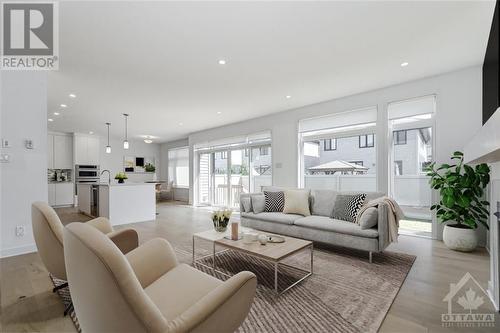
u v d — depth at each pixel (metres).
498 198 1.92
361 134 4.70
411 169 4.38
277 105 5.36
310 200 4.08
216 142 7.70
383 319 1.79
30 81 3.26
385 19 2.42
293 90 4.43
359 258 3.08
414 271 2.66
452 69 3.62
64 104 5.15
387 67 3.53
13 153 3.12
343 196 3.60
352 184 4.99
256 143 6.67
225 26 2.52
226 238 2.78
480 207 3.25
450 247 3.37
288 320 1.78
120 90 4.35
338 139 5.16
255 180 6.79
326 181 5.32
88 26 2.49
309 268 2.76
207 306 1.04
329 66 3.48
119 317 0.88
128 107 5.41
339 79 3.95
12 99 3.13
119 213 5.32
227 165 7.66
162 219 5.87
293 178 5.65
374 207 3.08
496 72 2.18
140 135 9.04
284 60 3.28
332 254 3.24
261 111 5.84
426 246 3.54
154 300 1.29
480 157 1.63
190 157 8.73
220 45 2.89
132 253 1.58
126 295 0.85
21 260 2.95
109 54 3.07
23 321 1.76
